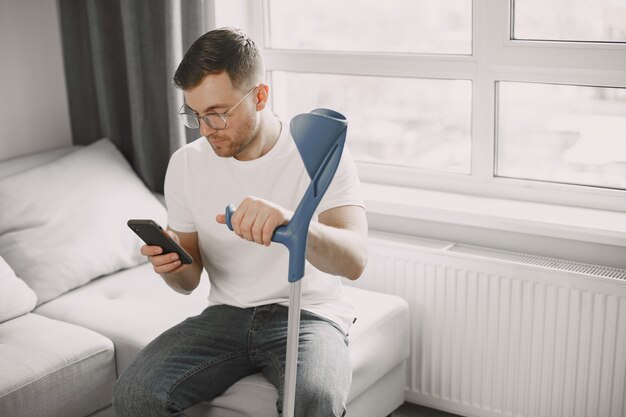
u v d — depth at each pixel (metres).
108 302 2.62
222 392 2.12
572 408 2.48
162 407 1.96
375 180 3.03
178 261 2.04
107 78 3.15
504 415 2.61
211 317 2.16
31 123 3.23
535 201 2.73
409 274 2.68
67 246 2.73
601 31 2.53
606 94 2.55
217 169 2.16
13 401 2.17
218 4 3.01
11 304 2.50
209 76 1.93
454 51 2.80
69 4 3.16
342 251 1.86
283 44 3.16
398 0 2.87
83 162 2.99
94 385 2.35
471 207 2.69
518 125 2.72
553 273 2.42
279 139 2.13
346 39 3.01
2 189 2.79
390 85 2.95
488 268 2.52
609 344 2.39
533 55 2.61
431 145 2.92
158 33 3.00
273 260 2.13
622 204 2.58
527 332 2.51
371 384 2.42
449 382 2.69
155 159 3.16
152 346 2.10
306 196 1.51
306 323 2.09
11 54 3.12
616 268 2.47
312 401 1.90
